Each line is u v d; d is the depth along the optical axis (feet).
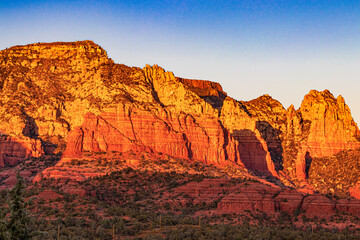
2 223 399.65
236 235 590.96
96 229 589.32
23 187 409.08
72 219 617.21
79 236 557.33
